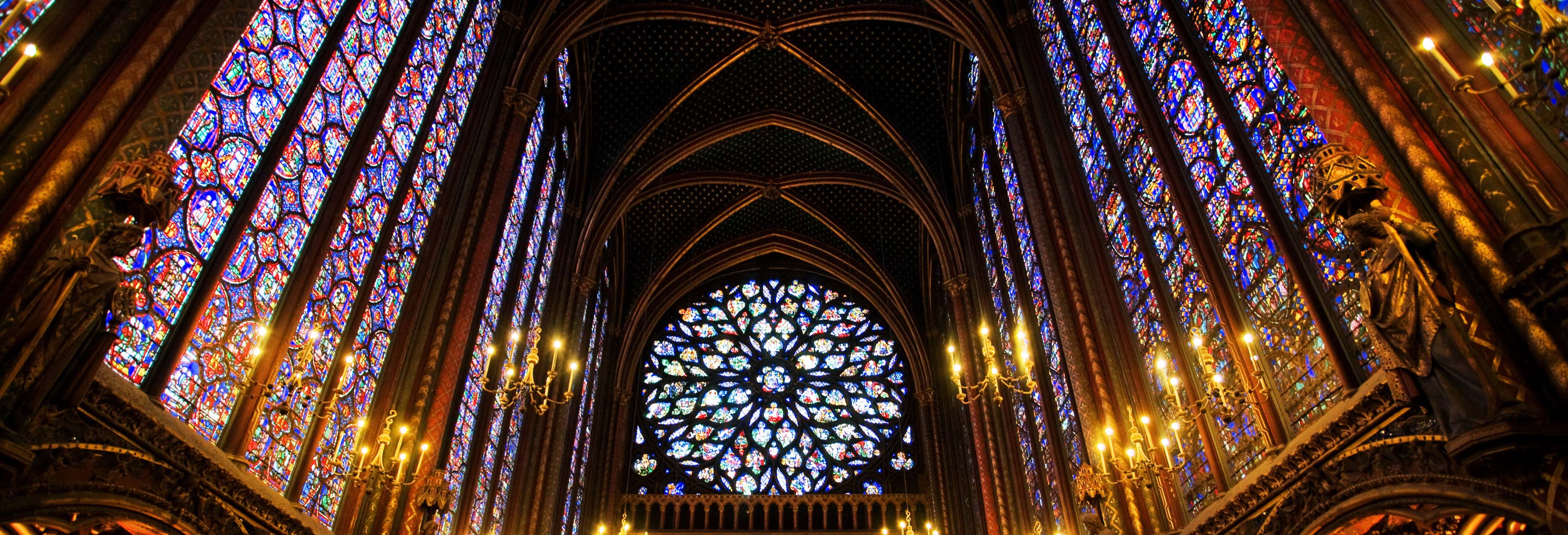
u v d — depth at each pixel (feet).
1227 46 40.50
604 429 94.27
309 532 36.35
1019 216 68.39
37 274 22.36
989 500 74.28
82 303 23.38
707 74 81.00
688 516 92.48
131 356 28.12
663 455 97.81
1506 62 24.64
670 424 100.42
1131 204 49.49
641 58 80.59
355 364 41.70
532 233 67.26
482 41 58.85
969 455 84.17
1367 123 28.43
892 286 102.68
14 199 22.29
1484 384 22.17
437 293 48.70
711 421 100.58
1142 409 47.52
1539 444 21.31
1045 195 56.75
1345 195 26.43
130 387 27.48
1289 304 35.88
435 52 51.49
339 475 40.88
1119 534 44.09
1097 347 50.34
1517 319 21.90
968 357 79.20
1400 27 27.66
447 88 52.70
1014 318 70.03
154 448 28.48
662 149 87.51
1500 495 25.23
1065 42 58.90
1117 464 44.93
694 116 86.74
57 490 24.95
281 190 36.37
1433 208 25.02
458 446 52.34
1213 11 41.93
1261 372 36.58
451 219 51.37
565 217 79.25
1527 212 22.80
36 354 22.29
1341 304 32.53
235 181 33.53
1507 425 21.48
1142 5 49.08
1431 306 23.71
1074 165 56.49
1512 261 22.65
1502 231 23.18
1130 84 49.06
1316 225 33.40
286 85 37.11
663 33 79.00
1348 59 29.04
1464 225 23.68
